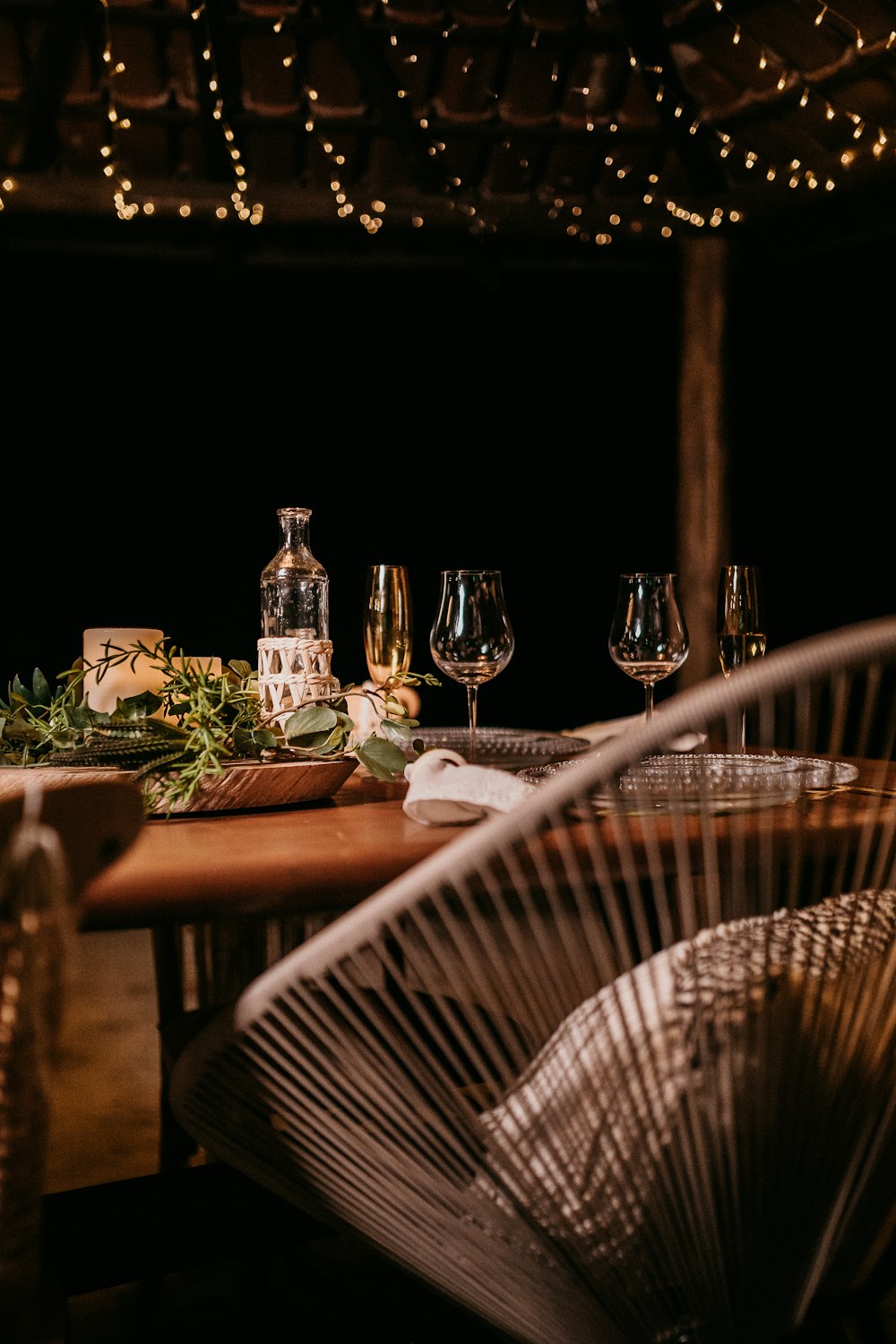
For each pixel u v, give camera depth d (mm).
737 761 1348
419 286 7105
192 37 4621
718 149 5328
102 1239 1481
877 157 4832
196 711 1298
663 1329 836
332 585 4766
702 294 5449
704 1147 788
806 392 6973
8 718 1362
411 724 1466
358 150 5352
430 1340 1079
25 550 6926
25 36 4660
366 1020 1094
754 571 1620
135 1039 2803
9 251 6418
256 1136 891
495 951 774
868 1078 833
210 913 969
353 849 1040
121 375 6895
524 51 4938
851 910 823
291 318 7039
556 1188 806
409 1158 831
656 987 780
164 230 5758
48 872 592
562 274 7129
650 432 7438
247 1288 1169
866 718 735
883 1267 939
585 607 7547
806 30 4457
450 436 7316
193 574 7125
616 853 978
